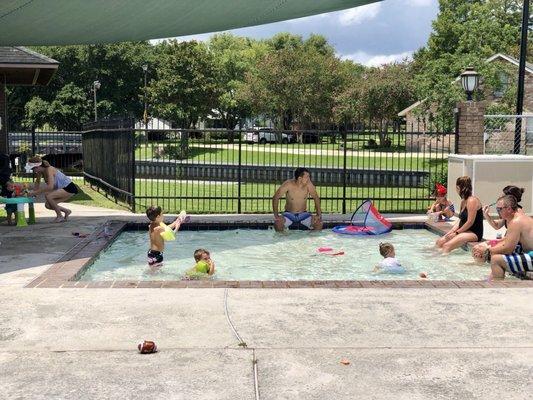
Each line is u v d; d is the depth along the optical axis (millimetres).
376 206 15445
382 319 4871
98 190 18078
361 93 44375
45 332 4523
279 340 4363
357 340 4367
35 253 7840
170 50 45062
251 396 3416
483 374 3744
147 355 4055
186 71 44656
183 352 4113
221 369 3812
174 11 9328
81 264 7121
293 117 53375
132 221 10969
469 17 43062
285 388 3527
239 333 4508
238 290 5770
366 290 5789
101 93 62906
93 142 19203
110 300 5398
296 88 50094
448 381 3637
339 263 8359
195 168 20125
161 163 20578
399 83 43531
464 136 12703
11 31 9719
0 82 16922
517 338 4422
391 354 4090
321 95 50219
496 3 46469
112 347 4207
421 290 5789
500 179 11555
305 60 50750
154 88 45594
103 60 62875
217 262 8367
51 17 8922
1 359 3982
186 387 3539
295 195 11109
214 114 61000
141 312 5027
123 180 14023
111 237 9305
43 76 18547
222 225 11141
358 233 10594
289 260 8547
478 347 4230
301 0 9758
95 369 3811
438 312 5070
